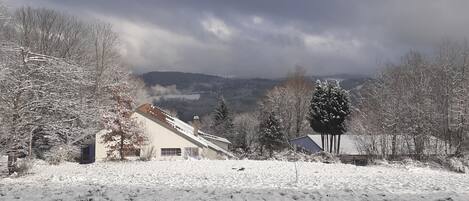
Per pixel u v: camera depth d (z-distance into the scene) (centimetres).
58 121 3622
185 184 2183
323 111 7244
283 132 8238
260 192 1436
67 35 6141
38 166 3703
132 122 4712
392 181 2542
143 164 4106
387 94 5928
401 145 5466
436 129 5612
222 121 10681
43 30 5822
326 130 7244
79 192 1376
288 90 9800
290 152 5762
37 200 1200
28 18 5641
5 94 3228
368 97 6656
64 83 3662
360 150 5959
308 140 7925
